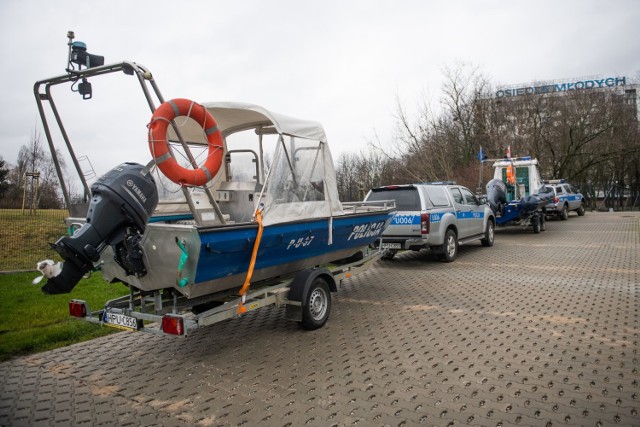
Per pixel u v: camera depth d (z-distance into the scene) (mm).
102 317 4707
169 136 5918
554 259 10305
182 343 5418
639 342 4840
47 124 4707
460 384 3959
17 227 13898
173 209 5918
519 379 4016
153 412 3678
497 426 3244
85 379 4395
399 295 7398
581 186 40969
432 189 10172
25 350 5203
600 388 3783
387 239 9758
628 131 33500
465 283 8086
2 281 8539
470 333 5336
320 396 3838
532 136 30281
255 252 4746
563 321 5660
